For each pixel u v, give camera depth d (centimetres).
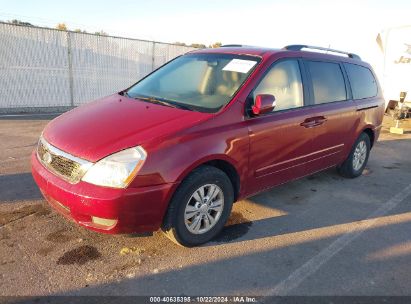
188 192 322
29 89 1116
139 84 454
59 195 304
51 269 304
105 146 301
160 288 290
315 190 519
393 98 1115
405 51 1082
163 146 305
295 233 390
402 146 836
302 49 468
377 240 385
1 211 395
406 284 311
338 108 488
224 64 414
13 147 652
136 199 294
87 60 1237
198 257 334
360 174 592
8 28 1035
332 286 304
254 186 393
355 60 560
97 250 334
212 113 349
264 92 391
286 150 414
